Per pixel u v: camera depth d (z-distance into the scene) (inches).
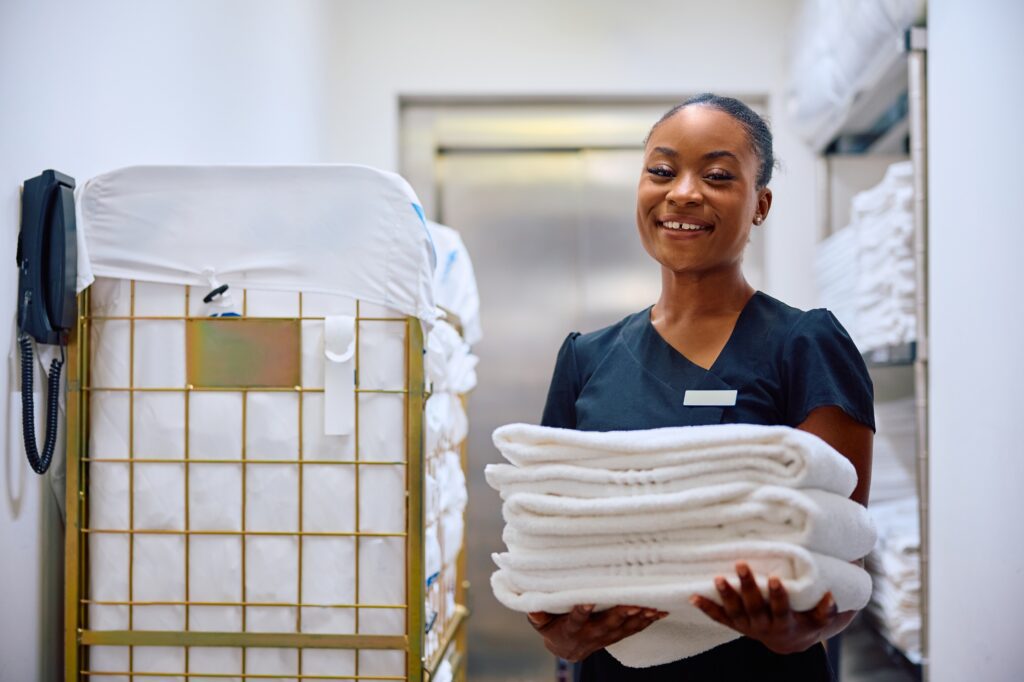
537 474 36.5
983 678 64.6
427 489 59.6
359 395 54.6
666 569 35.0
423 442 54.4
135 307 55.4
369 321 54.6
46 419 56.3
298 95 110.1
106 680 55.4
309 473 54.7
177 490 55.0
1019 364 58.1
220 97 85.0
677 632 38.5
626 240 133.6
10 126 52.9
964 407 67.7
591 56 127.9
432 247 55.9
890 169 88.7
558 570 36.5
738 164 40.4
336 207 54.2
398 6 129.0
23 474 54.6
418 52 128.6
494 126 132.4
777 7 127.3
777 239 125.2
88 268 54.4
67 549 54.8
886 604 90.4
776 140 126.5
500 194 134.9
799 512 33.1
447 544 70.5
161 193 54.9
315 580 54.7
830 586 33.2
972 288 65.8
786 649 33.8
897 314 85.9
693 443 34.8
